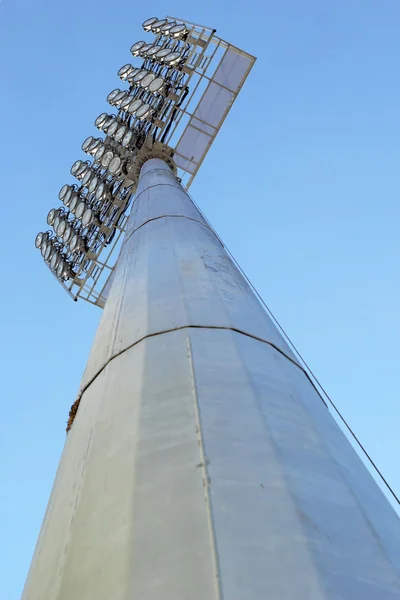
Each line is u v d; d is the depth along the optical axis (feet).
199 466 8.05
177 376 10.53
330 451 9.43
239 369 10.70
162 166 40.09
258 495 7.50
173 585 6.32
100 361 13.15
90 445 10.05
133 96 57.21
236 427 8.92
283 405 10.09
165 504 7.55
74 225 56.44
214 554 6.57
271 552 6.61
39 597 7.84
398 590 6.78
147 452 8.68
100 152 55.31
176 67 53.78
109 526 7.68
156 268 16.55
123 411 10.18
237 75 56.70
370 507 8.48
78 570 7.37
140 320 13.32
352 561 6.88
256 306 15.30
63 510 9.23
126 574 6.66
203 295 14.08
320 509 7.61
